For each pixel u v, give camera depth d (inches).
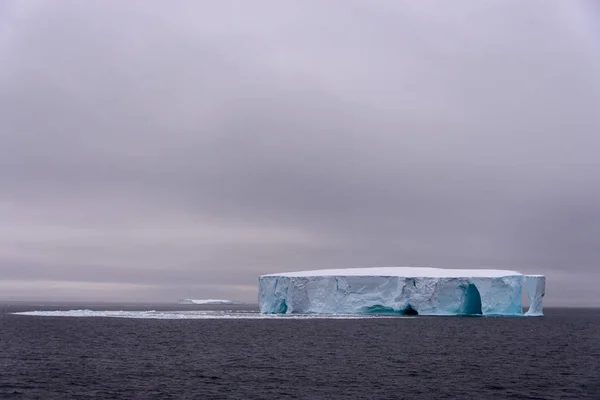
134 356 2333.9
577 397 1592.0
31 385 1700.3
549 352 2600.9
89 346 2684.5
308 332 3442.4
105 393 1601.9
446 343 2925.7
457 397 1592.0
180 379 1812.3
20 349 2549.2
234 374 1911.9
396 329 3690.9
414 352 2539.4
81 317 5039.4
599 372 2011.6
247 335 3253.0
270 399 1542.8
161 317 4995.1
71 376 1852.9
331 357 2348.7
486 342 3014.3
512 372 1999.3
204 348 2625.5
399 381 1811.0
